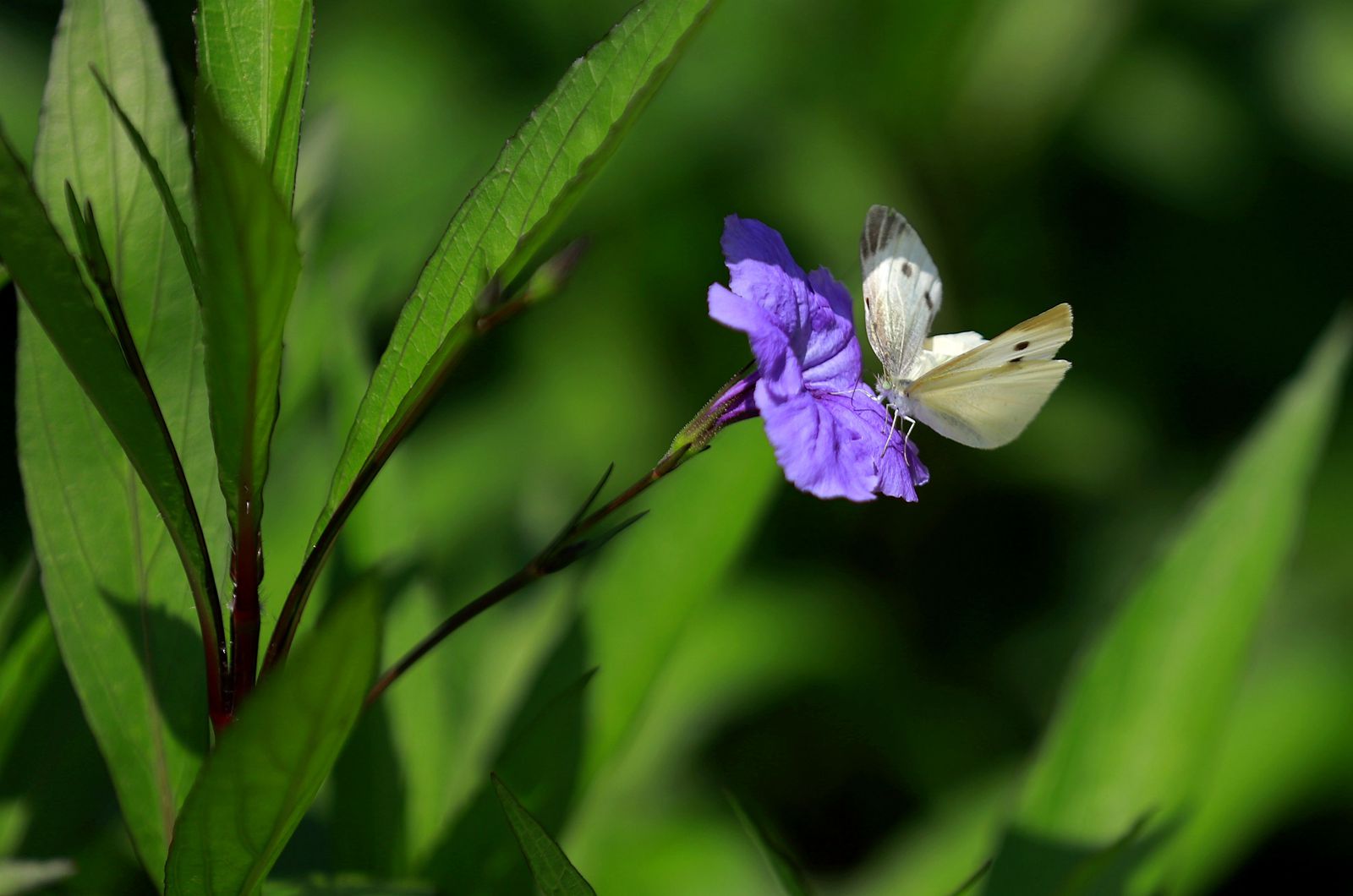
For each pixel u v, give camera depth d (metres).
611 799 0.73
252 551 0.55
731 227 0.58
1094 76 0.96
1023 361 0.61
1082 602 0.97
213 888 0.55
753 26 0.94
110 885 0.62
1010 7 0.88
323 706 0.53
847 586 0.91
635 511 0.67
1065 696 0.63
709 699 0.80
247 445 0.54
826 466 0.57
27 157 0.83
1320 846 0.86
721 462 0.64
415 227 0.77
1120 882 0.62
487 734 0.65
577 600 0.63
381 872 0.62
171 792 0.58
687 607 0.63
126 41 0.58
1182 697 0.63
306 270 0.64
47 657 0.60
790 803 0.90
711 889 0.75
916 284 0.61
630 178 0.92
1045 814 0.62
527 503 0.77
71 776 0.61
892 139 0.93
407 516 0.64
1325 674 0.75
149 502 0.58
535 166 0.55
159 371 0.58
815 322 0.59
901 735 0.89
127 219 0.58
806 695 0.88
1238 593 0.63
